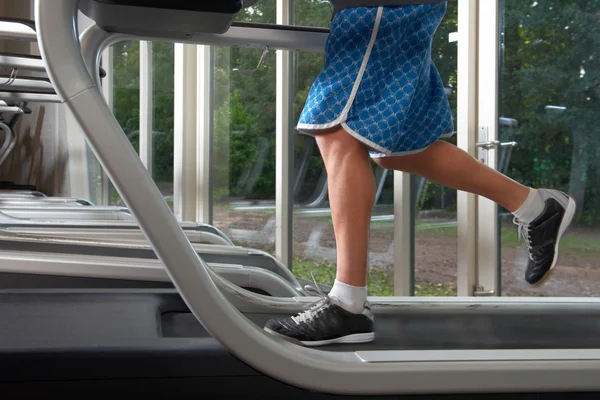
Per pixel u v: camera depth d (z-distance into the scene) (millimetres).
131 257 2453
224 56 4875
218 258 2625
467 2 2986
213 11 1115
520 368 1099
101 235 3068
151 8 1106
